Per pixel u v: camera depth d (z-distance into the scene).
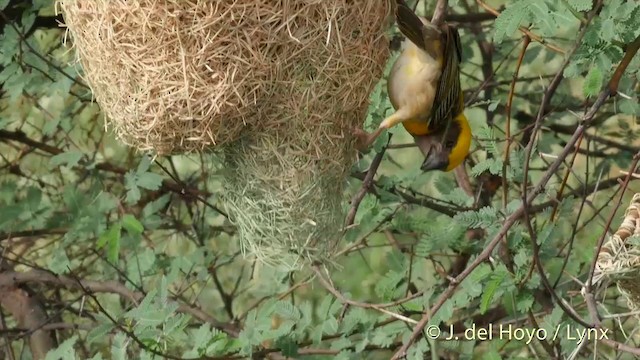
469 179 8.03
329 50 5.09
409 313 6.39
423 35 5.71
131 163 7.91
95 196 7.36
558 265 6.09
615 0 5.23
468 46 7.89
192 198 7.91
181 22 4.84
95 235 6.91
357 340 6.24
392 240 7.30
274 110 5.15
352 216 6.09
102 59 5.05
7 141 8.10
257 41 4.91
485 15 7.84
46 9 7.45
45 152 8.20
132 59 4.95
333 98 5.20
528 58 7.30
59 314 7.45
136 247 6.82
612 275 5.65
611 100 7.69
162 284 5.92
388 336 6.05
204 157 8.34
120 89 5.06
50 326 7.42
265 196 5.35
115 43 4.95
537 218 7.20
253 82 4.96
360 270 9.38
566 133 8.02
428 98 5.91
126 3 4.86
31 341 7.43
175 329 5.81
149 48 4.90
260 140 5.24
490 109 6.89
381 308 5.85
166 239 8.58
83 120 8.74
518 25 5.03
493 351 5.81
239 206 5.49
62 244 7.23
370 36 5.23
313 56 5.08
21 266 8.82
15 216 7.01
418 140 6.39
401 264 6.45
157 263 7.06
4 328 7.40
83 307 7.45
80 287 6.73
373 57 5.29
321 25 5.04
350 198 7.21
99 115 8.52
